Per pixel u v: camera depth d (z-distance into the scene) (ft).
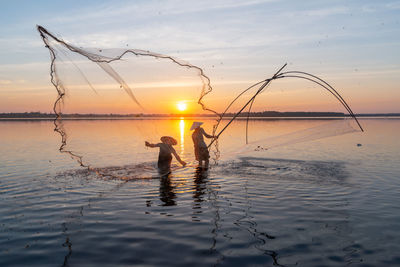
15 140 62.54
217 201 19.62
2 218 16.55
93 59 18.90
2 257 12.09
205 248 12.76
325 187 22.98
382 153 41.45
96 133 79.36
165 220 16.19
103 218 16.55
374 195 20.66
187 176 27.40
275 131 84.43
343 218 16.24
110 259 11.87
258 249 12.63
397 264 11.29
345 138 64.75
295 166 31.83
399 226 14.99
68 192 21.91
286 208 18.04
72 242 13.48
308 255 12.06
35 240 13.71
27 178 26.48
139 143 54.75
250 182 24.85
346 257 11.87
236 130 90.27
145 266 11.29
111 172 28.09
